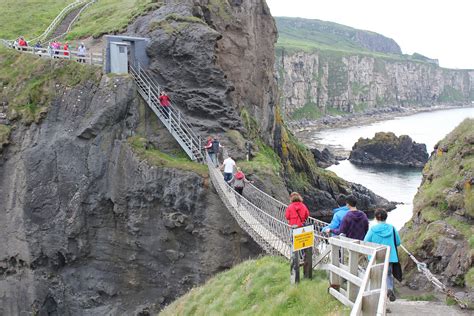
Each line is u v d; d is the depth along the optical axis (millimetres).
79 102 34531
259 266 18859
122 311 32781
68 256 33750
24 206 34250
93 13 54156
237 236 30594
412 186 80125
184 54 36438
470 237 17266
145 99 34656
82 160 33719
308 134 156625
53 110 35156
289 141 63469
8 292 34531
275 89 59312
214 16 42875
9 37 52000
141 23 40531
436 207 21219
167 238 31734
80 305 33562
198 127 35562
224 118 36750
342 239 12227
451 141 23875
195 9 40469
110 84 33906
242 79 45062
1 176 35125
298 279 14562
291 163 62594
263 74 50750
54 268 34250
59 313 33906
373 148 104375
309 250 14711
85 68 35531
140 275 32812
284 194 33688
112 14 51875
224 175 28281
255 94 48656
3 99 36938
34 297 34031
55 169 34125
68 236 33469
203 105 36250
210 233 30891
